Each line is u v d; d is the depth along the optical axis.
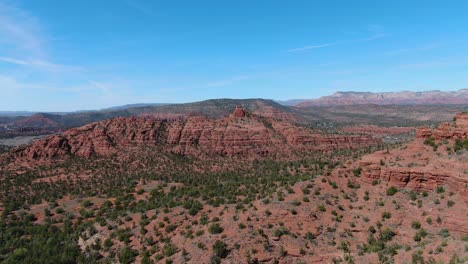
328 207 85.00
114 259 85.25
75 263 89.06
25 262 87.31
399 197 82.00
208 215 93.94
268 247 74.44
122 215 108.50
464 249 60.84
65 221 116.81
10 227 115.19
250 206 91.00
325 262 70.81
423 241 68.19
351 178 94.38
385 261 65.19
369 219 79.31
